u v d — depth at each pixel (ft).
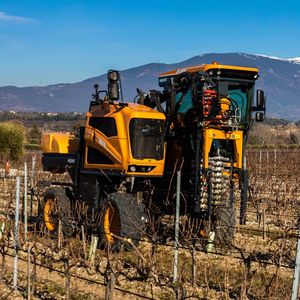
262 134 190.90
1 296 28.86
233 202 37.65
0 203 55.26
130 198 35.53
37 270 32.96
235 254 35.47
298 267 20.47
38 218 42.50
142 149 36.81
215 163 35.70
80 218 38.37
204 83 35.91
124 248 34.71
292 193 57.98
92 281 29.78
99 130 38.83
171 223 41.57
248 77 38.17
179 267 32.07
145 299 27.91
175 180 37.96
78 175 41.55
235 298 27.14
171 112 37.73
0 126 108.27
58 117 413.80
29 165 90.43
